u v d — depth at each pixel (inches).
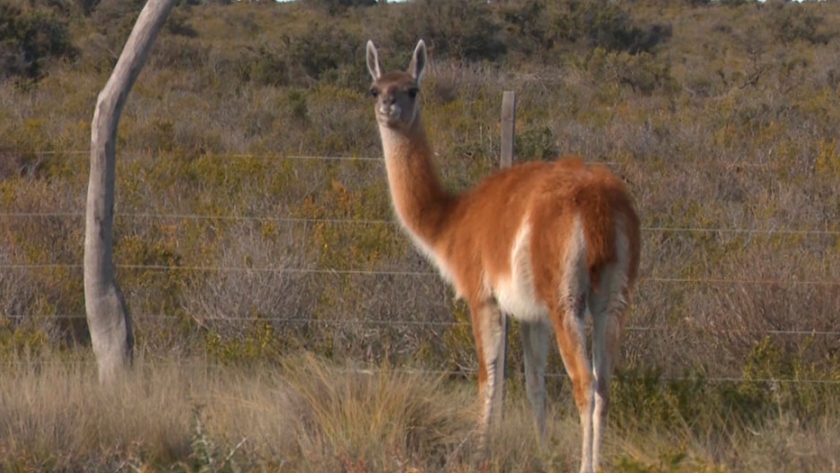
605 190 808.9
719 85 3558.1
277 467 756.6
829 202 1674.5
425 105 3009.4
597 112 2938.0
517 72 3636.8
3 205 1562.5
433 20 4675.2
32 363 1005.2
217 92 3307.1
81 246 1423.5
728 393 970.1
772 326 1082.1
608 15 5167.3
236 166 1897.1
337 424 831.7
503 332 904.9
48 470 761.6
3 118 2544.3
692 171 1879.9
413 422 853.8
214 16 6820.9
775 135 2367.1
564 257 796.6
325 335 1165.1
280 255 1296.8
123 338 994.1
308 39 4087.1
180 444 811.4
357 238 1464.1
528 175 874.8
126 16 5669.3
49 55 4087.1
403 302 1189.1
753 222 1547.7
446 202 970.7
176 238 1491.1
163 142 2255.2
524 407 975.0
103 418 834.8
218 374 1011.3
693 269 1311.5
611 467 788.0
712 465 750.5
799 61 4288.9
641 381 973.8
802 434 826.8
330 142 2385.6
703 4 7701.8
